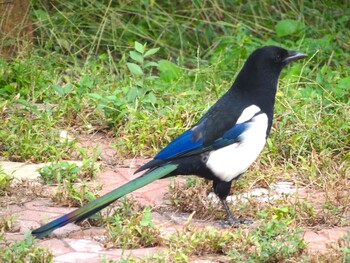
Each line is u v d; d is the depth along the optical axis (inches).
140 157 498.3
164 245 365.4
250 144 397.4
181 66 662.5
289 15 759.7
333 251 348.8
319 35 729.0
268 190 434.9
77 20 723.4
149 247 364.5
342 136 504.1
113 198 364.5
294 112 523.2
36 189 431.2
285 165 471.5
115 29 719.1
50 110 538.0
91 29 722.2
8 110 551.8
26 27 667.4
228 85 605.6
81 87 563.5
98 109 539.5
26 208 412.2
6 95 576.7
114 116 536.4
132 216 386.0
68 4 730.8
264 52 405.1
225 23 698.8
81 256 354.0
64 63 649.6
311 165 463.5
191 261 348.5
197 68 636.7
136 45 568.4
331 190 435.2
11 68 605.3
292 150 487.5
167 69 633.0
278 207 402.9
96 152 479.8
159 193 440.1
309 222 398.3
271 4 769.6
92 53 696.4
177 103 556.1
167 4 767.1
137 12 745.0
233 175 399.9
